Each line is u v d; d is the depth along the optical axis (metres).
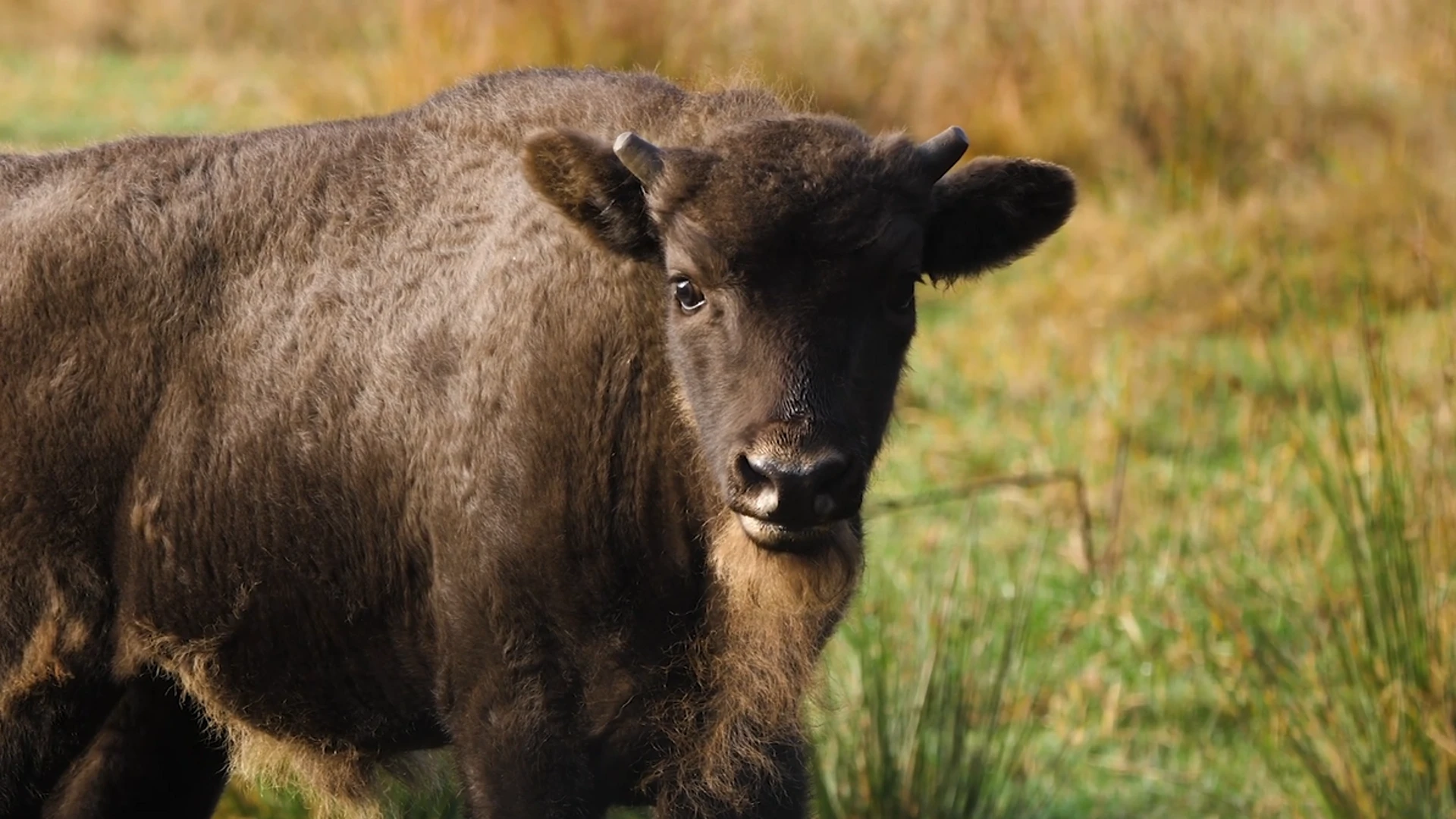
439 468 18.98
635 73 20.33
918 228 17.41
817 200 16.78
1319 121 50.34
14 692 20.50
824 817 23.97
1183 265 44.22
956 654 26.05
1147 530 32.69
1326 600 27.47
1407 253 41.56
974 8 53.56
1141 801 26.03
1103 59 52.03
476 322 19.08
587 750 18.80
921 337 42.81
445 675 19.30
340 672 20.17
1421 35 52.66
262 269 20.28
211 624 20.27
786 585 17.70
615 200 18.00
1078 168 50.81
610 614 18.50
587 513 18.34
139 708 21.59
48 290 20.53
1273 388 35.84
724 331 16.98
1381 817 23.64
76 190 20.98
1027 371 40.41
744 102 19.31
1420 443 29.84
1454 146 47.84
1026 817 25.36
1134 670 29.06
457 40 44.22
